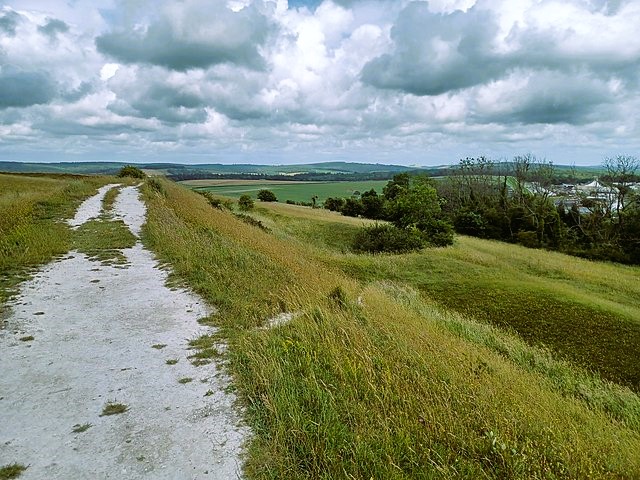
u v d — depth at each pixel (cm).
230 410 479
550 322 1795
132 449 406
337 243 3938
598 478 485
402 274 2552
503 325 1789
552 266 3059
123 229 1675
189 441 420
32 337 675
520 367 1157
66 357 609
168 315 789
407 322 990
